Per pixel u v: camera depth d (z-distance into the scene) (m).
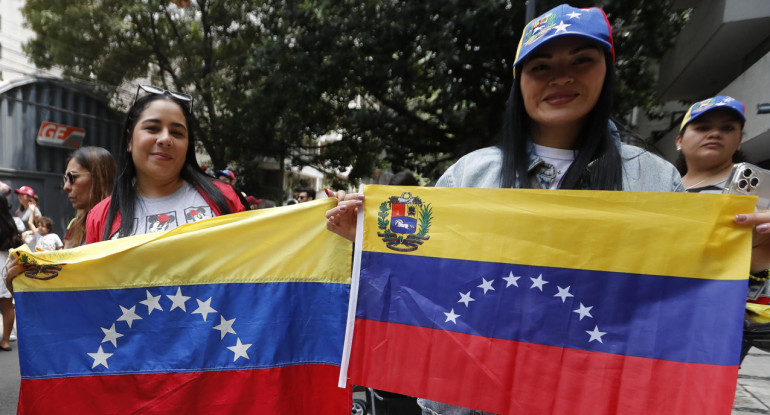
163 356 1.56
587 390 1.21
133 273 1.58
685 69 9.68
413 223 1.44
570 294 1.26
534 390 1.26
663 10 6.96
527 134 1.43
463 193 1.40
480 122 7.95
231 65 12.12
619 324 1.21
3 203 4.38
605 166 1.27
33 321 1.52
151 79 12.75
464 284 1.36
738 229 1.14
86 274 1.56
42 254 1.53
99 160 2.60
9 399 3.33
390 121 9.33
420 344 1.38
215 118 13.05
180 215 1.79
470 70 7.56
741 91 6.90
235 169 15.60
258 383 1.56
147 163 1.67
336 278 1.60
